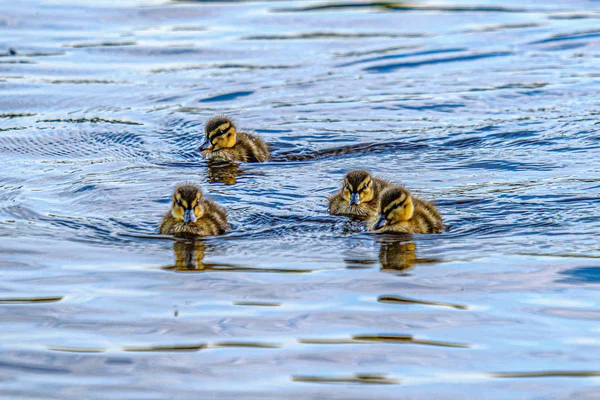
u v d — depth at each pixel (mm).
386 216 13164
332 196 15102
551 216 13594
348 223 13805
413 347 9133
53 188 15602
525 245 12297
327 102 22062
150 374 8617
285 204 14836
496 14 31656
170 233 13141
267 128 20047
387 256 12008
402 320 9781
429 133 19312
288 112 21297
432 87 23109
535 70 24375
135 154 18359
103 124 20469
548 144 18031
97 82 24094
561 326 9570
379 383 8406
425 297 10422
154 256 12094
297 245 12625
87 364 8812
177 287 10828
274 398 8141
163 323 9742
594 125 19203
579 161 16750
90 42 28172
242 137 18469
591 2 33594
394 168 16891
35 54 26797
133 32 29422
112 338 9383
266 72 24875
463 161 17172
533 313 9906
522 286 10703
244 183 16125
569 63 24984
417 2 33969
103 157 18062
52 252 12203
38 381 8484
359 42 27938
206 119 20781
